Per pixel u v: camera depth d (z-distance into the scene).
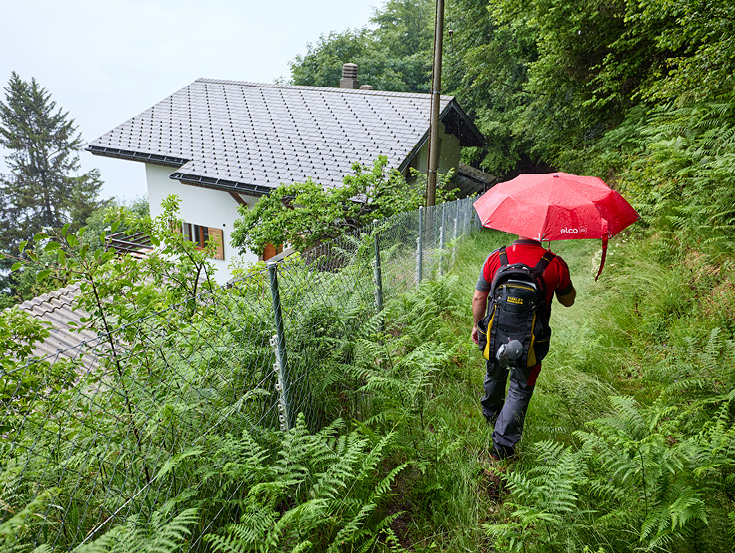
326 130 15.77
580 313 4.84
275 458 2.41
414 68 36.75
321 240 9.09
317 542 2.12
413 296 4.59
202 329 2.54
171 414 2.10
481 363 3.99
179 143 16.16
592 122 12.49
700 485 2.15
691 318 3.92
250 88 19.50
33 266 3.22
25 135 53.94
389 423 2.94
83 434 2.10
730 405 2.71
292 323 2.91
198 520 2.01
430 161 10.48
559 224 2.71
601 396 3.32
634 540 2.09
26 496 1.86
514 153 22.22
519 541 2.06
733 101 6.34
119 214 4.53
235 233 10.05
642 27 9.58
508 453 2.76
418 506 2.51
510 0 12.45
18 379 2.55
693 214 5.18
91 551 1.53
